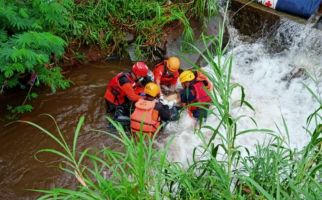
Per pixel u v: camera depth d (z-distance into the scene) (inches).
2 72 197.2
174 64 211.5
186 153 182.9
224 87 108.0
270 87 229.8
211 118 201.6
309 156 112.8
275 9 251.0
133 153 106.6
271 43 252.1
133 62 244.1
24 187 165.5
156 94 194.2
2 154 180.4
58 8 192.4
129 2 248.5
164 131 194.2
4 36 182.5
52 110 206.1
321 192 100.3
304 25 239.6
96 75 232.5
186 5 257.6
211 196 108.3
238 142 189.5
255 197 107.0
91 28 240.2
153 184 105.7
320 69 232.5
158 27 245.1
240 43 257.6
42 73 207.8
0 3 180.9
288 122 205.2
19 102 209.0
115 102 198.5
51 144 186.9
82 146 186.1
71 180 168.4
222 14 264.4
